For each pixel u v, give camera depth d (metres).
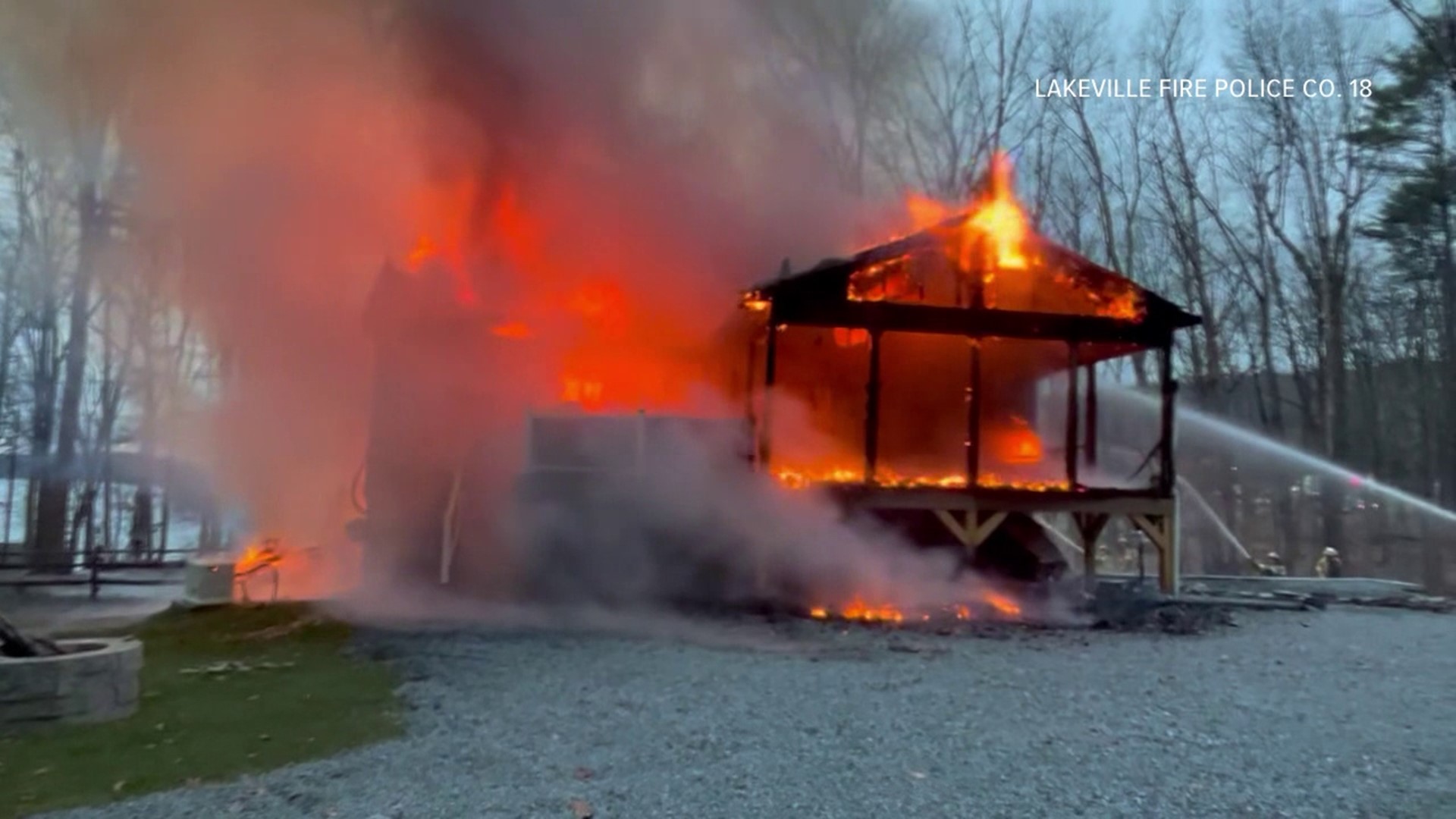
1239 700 6.33
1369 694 6.58
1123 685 6.80
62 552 19.52
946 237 11.68
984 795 4.26
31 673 5.38
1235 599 12.11
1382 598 13.10
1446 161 24.59
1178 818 3.99
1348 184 25.28
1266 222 26.44
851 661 7.70
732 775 4.55
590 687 6.62
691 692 6.47
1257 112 26.69
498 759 4.85
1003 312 11.58
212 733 5.35
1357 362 28.64
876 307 11.38
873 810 4.05
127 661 5.85
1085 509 11.57
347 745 5.13
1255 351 28.34
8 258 26.47
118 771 4.61
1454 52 22.28
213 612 10.30
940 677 7.04
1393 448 28.05
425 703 6.13
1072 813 4.04
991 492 11.45
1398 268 26.70
